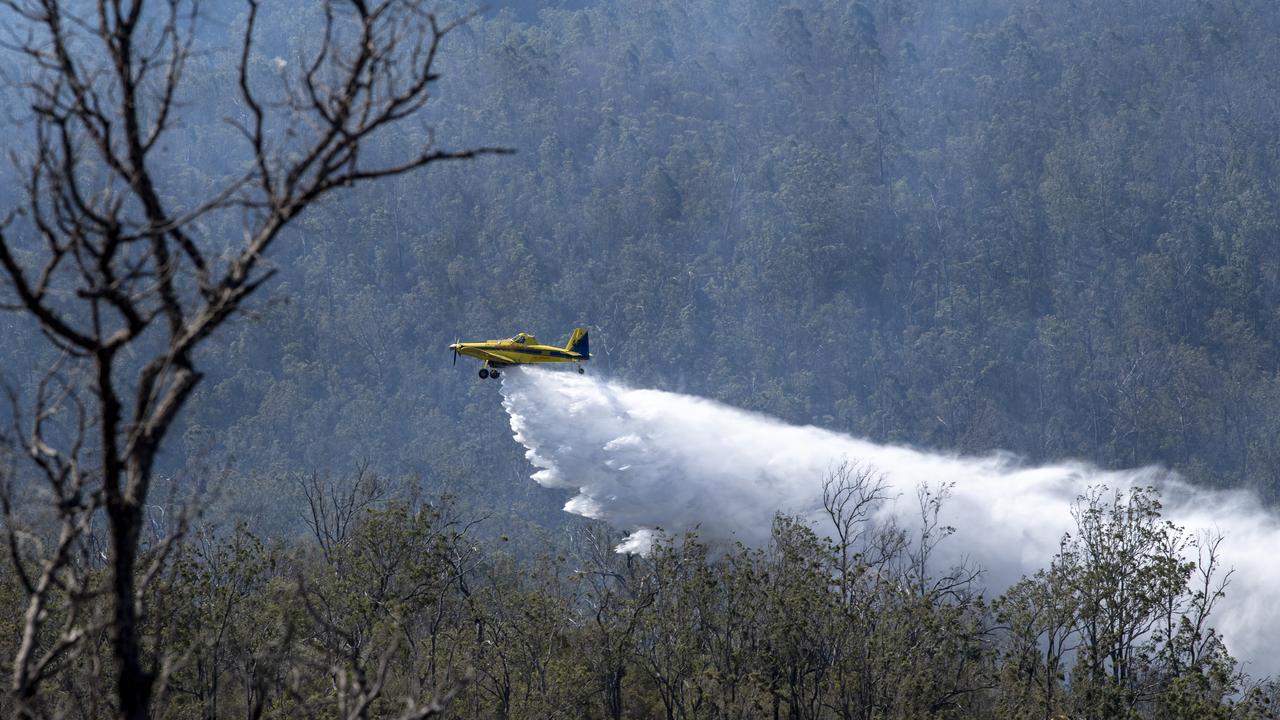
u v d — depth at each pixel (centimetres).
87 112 1789
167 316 1966
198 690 5791
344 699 2184
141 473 1894
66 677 3844
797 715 7362
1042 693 7450
